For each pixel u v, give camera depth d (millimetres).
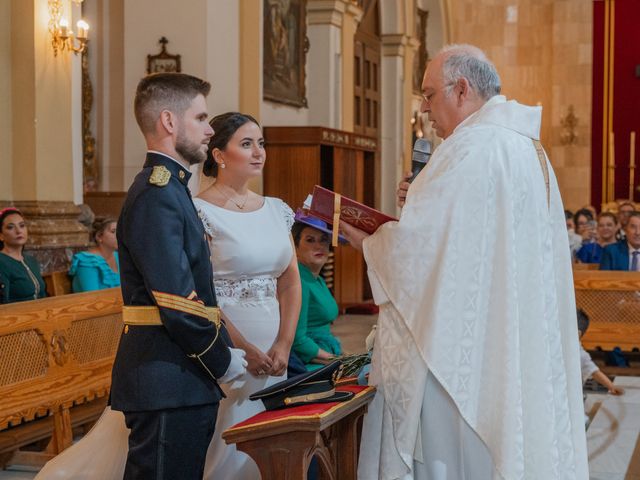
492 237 3279
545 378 3307
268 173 11930
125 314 3271
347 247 13242
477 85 3475
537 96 22688
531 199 3357
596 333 7855
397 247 3270
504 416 3186
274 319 4027
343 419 3441
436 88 3512
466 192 3246
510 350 3227
